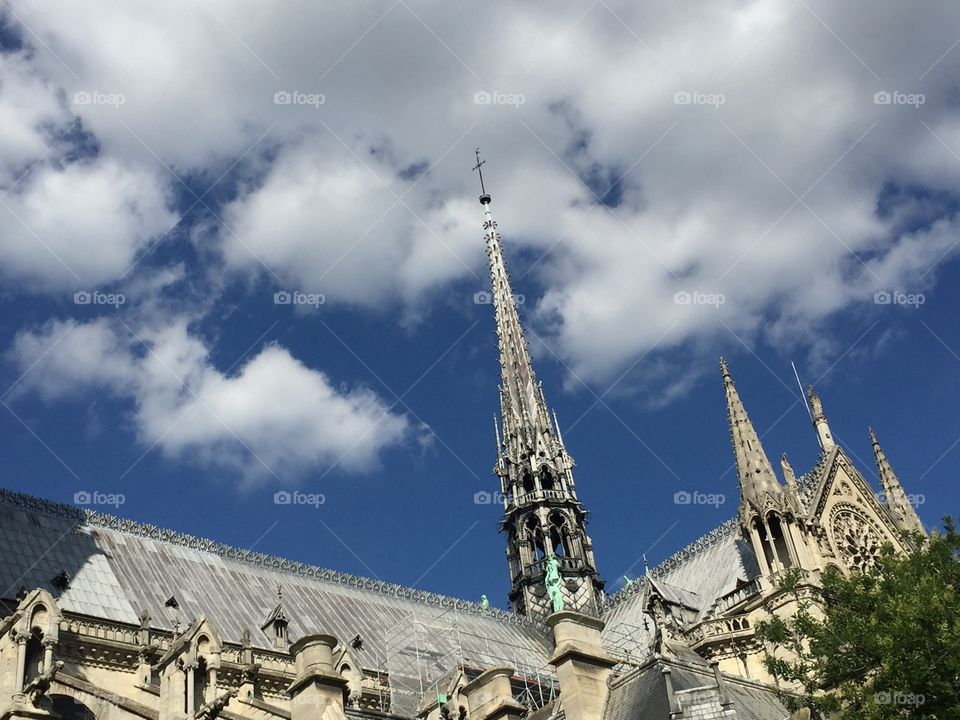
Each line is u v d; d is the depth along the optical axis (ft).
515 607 329.72
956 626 120.67
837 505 258.78
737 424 263.70
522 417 356.59
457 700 138.21
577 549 331.16
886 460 283.18
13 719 136.77
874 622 127.75
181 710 140.56
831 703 123.03
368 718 109.81
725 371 273.75
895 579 136.36
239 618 234.99
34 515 223.71
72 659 186.19
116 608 211.41
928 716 119.34
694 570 289.12
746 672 225.56
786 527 244.63
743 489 255.50
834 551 248.93
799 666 133.69
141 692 183.32
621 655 260.21
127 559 230.27
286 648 228.02
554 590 295.48
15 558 208.13
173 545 247.29
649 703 110.32
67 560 217.15
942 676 120.16
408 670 228.84
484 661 247.29
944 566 139.23
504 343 376.27
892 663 121.49
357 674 174.60
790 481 252.42
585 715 113.39
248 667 202.39
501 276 392.68
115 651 190.90
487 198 411.75
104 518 237.86
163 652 194.59
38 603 147.84
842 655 132.05
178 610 223.10
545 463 344.69
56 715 140.36
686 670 117.50
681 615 259.19
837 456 265.54
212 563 250.37
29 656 144.77
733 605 246.06
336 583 276.41
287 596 256.32
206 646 147.02
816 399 281.33
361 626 260.21
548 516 336.29
